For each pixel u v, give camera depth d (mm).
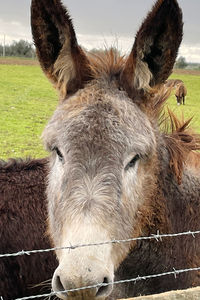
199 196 3947
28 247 4281
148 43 3295
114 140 2889
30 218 4352
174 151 3775
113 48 3848
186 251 3867
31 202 4414
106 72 3428
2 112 18094
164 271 3812
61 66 3379
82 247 2521
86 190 2748
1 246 4215
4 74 36312
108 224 2730
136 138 2996
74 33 3258
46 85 31500
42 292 4371
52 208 3252
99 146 2842
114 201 2801
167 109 4023
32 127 15258
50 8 3195
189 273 3887
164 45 3309
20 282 4297
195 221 3916
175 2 3045
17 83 30828
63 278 2430
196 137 4105
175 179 3809
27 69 44094
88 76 3357
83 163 2809
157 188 3607
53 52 3451
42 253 4297
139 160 3080
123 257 3107
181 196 3859
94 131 2889
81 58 3363
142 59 3301
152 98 3451
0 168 4633
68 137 2922
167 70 3342
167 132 3953
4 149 11422
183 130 4098
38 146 12133
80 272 2412
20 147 11828
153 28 3223
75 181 2785
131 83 3336
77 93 3256
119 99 3162
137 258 3730
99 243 2549
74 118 2986
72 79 3371
